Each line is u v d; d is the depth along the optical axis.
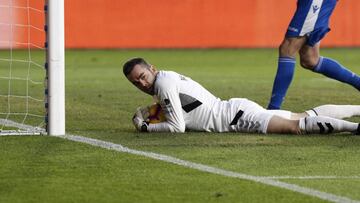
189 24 70.31
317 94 38.34
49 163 20.55
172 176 19.08
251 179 18.77
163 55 64.62
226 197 17.12
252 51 68.50
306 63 28.69
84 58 62.00
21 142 23.48
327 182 18.48
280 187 17.97
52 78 24.66
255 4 70.50
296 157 21.25
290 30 27.88
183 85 24.41
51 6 24.34
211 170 19.73
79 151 22.12
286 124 24.22
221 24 70.62
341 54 65.12
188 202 16.73
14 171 19.64
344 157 21.27
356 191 17.66
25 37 65.62
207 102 24.64
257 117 24.36
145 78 24.11
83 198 17.06
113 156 21.42
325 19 27.89
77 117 29.44
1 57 60.41
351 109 24.84
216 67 55.75
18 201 16.83
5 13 65.12
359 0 71.19
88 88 41.09
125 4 69.00
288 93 38.72
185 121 24.78
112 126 26.97
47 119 24.84
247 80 46.41
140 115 25.27
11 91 39.50
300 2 27.75
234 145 22.78
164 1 69.81
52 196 17.22
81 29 68.56
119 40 69.25
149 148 22.53
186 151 22.06
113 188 17.92
